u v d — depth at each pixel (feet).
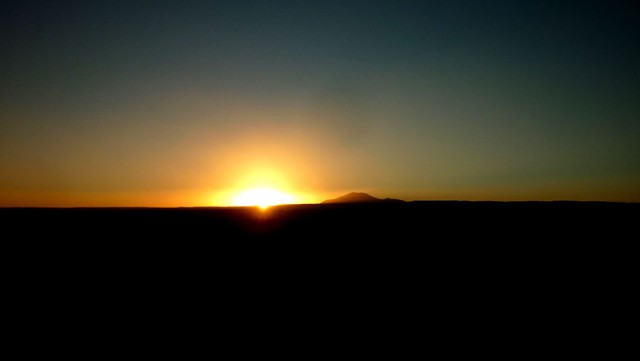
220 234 120.88
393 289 61.87
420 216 157.17
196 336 43.57
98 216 174.19
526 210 170.71
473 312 50.39
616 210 163.12
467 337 42.45
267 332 44.57
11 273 72.43
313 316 50.01
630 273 67.41
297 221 158.10
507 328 44.83
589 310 50.16
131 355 38.70
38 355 38.68
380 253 90.38
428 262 79.77
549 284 62.28
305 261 83.41
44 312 51.67
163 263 81.25
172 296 58.70
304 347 40.52
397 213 174.50
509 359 37.19
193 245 101.81
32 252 91.81
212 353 39.14
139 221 154.81
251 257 87.51
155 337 43.21
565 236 103.30
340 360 37.45
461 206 201.98
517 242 98.32
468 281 65.31
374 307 53.11
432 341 41.57
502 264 76.48
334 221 154.92
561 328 44.47
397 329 45.14
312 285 64.90
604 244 92.02
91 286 63.93
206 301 56.44
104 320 48.60
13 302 55.67
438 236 110.32
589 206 184.55
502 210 170.91
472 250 90.12
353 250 94.02
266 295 59.47
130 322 48.03
